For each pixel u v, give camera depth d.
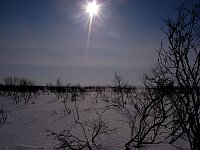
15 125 10.98
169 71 3.64
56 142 7.52
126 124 9.03
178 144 5.90
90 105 16.00
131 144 6.46
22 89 27.30
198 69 3.45
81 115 12.39
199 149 3.51
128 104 14.84
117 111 12.36
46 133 8.92
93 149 6.50
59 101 21.50
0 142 7.75
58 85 33.06
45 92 36.75
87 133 8.36
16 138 8.27
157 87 4.79
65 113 13.47
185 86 3.53
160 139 6.46
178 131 6.89
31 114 14.20
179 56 3.50
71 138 7.80
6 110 17.06
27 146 7.10
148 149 5.77
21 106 19.45
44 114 13.72
